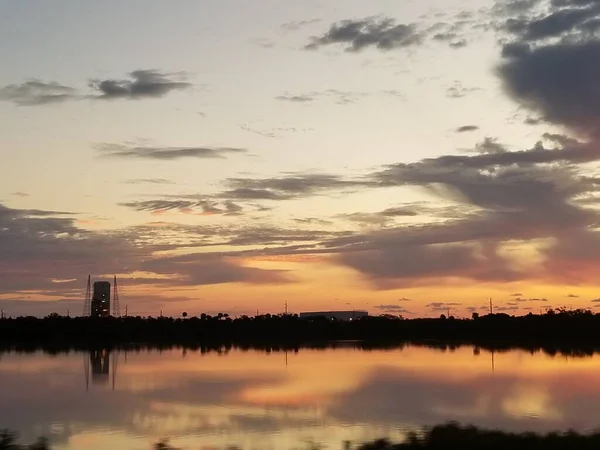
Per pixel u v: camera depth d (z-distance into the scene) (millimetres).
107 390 75625
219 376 91938
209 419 54000
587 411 56844
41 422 52938
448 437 44125
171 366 111500
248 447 42969
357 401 64625
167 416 55750
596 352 149375
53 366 112938
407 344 190250
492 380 84750
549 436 43125
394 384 80312
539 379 85688
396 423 50938
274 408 59906
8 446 44438
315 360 124625
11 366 113125
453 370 99875
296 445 43625
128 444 44812
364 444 43188
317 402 63812
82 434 48281
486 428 47750
